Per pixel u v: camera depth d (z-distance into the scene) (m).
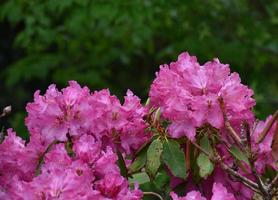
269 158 1.96
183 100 1.87
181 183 1.93
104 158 1.81
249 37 4.13
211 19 4.13
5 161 1.92
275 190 1.84
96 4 3.97
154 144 1.89
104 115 1.90
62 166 1.79
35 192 1.73
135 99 1.92
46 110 1.87
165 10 4.05
